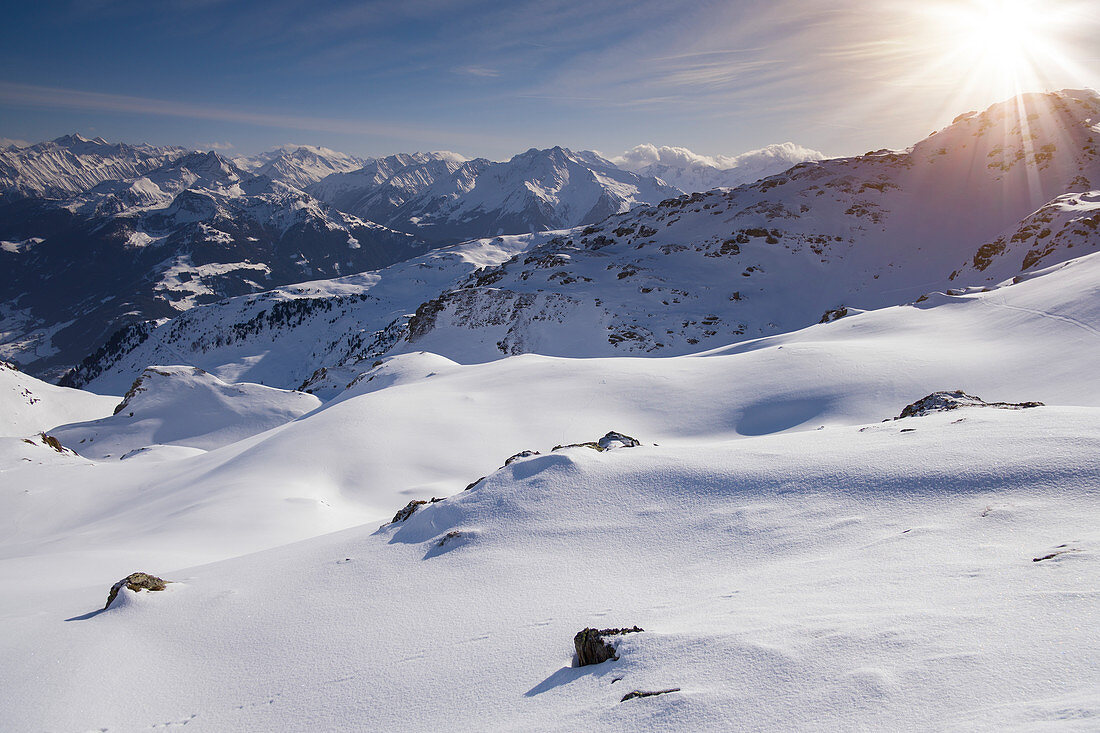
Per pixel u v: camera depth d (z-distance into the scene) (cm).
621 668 747
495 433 4212
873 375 3812
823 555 1026
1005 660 512
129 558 2362
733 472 1520
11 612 1583
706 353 6034
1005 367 3531
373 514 3422
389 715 857
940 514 1036
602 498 1574
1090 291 4166
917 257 10019
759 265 10512
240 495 3444
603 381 4781
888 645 594
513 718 732
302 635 1205
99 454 7612
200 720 955
